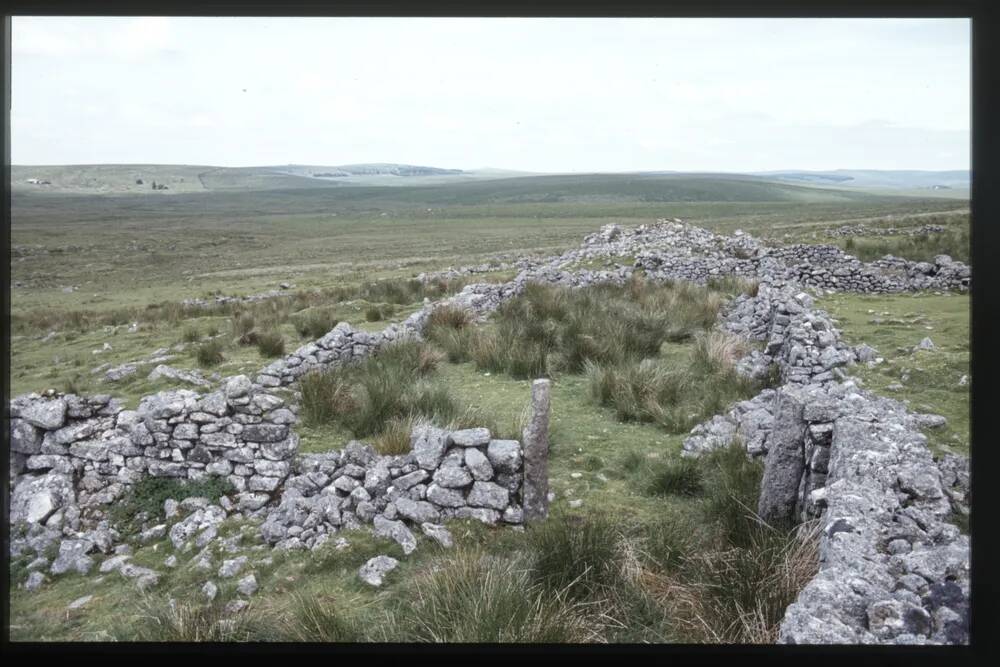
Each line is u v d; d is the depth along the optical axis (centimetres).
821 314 1233
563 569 484
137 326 1916
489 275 2402
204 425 700
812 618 345
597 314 1342
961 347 1000
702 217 10012
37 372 1380
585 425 838
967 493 532
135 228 10550
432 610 436
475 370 1106
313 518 596
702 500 617
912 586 367
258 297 2633
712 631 414
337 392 887
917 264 1891
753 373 968
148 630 455
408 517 586
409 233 10031
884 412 594
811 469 539
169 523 648
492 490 589
